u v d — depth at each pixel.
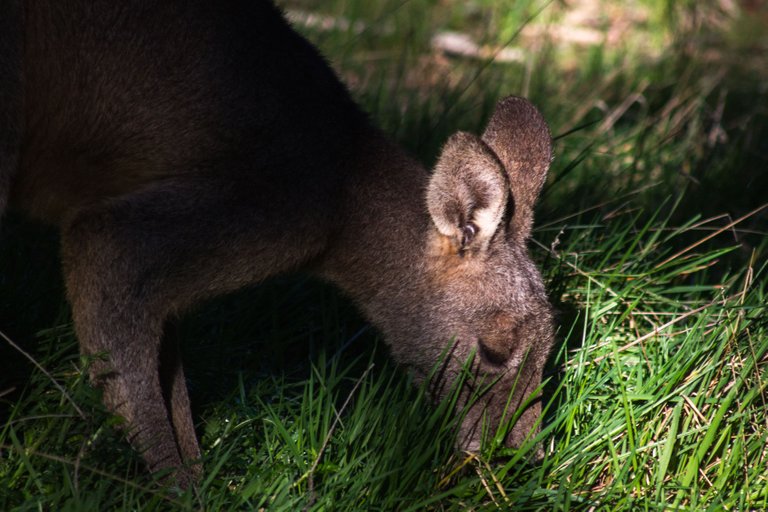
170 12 7.28
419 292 8.06
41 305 8.50
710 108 14.43
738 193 12.09
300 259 7.80
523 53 16.47
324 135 7.76
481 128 11.97
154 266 7.08
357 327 9.26
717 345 8.59
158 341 7.22
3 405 7.66
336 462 7.41
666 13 18.14
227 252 7.33
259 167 7.41
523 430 7.92
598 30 18.25
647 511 7.09
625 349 8.88
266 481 7.12
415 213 8.05
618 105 14.46
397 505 6.96
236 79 7.39
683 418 8.09
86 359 7.04
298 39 7.93
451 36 17.03
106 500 6.60
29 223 9.39
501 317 7.91
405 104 13.53
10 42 6.90
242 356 8.80
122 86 7.25
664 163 12.45
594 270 9.84
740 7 20.36
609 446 7.69
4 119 6.91
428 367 8.13
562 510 6.98
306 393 7.82
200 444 7.85
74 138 7.36
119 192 7.56
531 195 8.15
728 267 10.23
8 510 6.48
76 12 7.12
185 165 7.34
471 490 7.25
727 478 7.43
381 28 16.44
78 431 7.00
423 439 7.28
